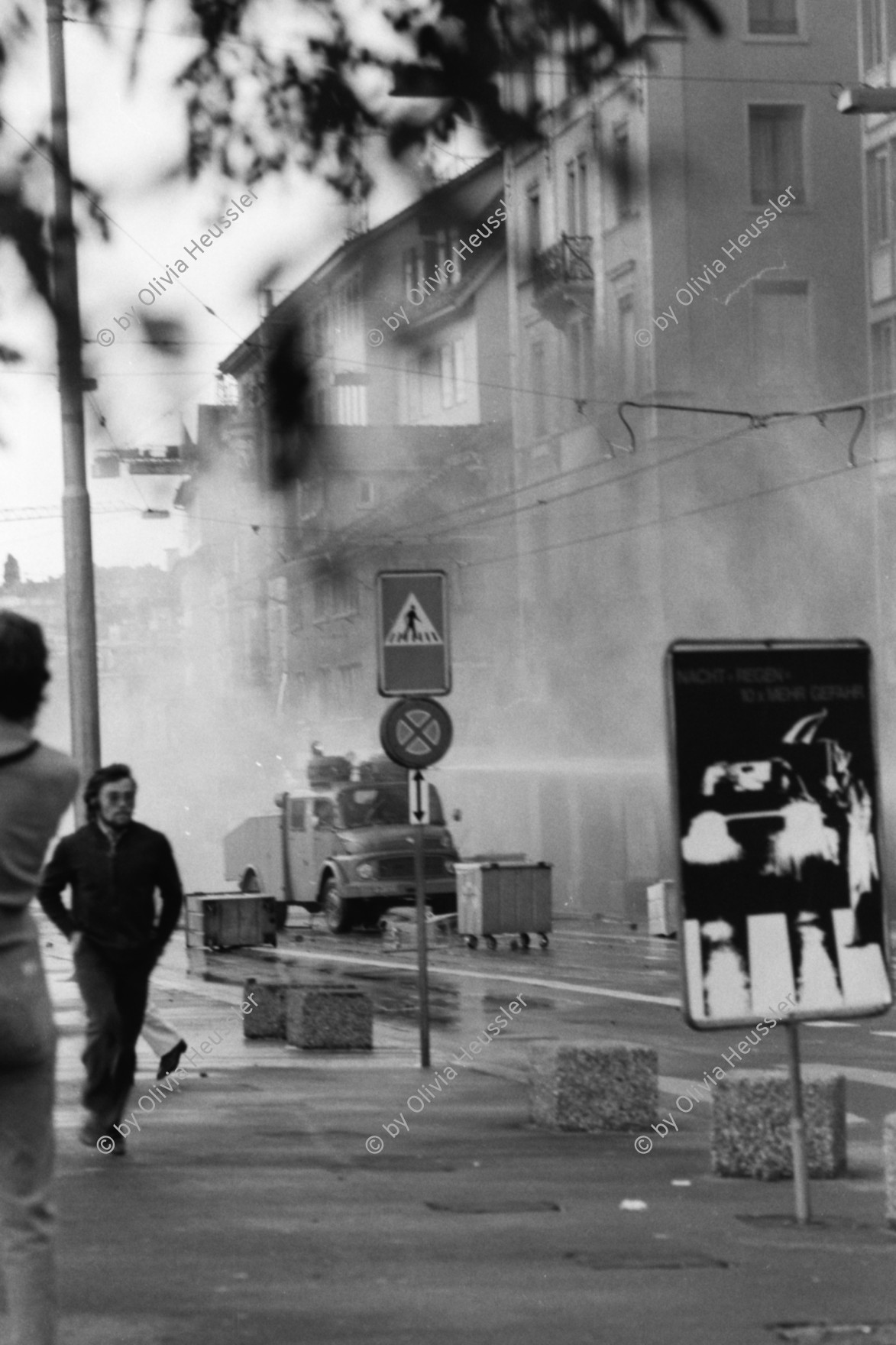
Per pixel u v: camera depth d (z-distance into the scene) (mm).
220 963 39812
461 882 43562
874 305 53875
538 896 43000
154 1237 10344
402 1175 12922
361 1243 10234
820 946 10375
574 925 53031
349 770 52188
